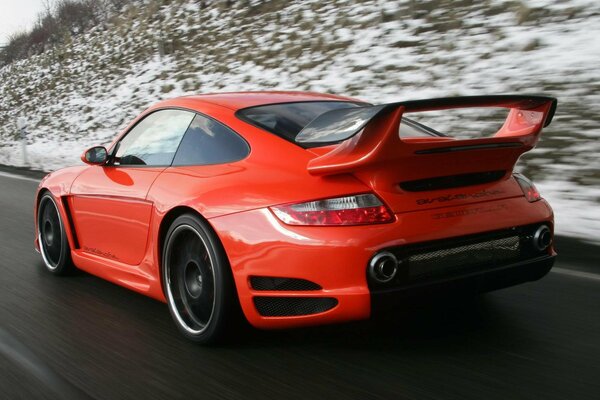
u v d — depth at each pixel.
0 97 28.16
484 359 3.02
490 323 3.50
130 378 2.94
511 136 3.10
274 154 3.18
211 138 3.54
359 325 3.49
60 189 4.62
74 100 22.03
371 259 2.76
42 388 2.86
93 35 28.42
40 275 4.87
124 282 4.02
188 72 18.84
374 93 11.44
